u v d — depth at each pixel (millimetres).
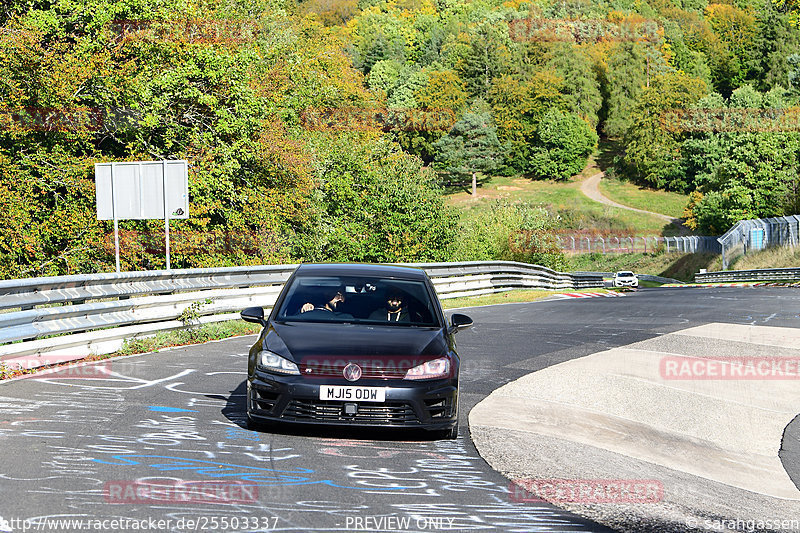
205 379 19516
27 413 15070
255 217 55406
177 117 52656
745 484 14984
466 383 20984
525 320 37594
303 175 59688
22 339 19984
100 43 45625
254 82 61281
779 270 102812
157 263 48438
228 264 52312
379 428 14703
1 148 43094
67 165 44469
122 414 15266
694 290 75750
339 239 69625
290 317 15453
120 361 22094
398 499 10805
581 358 25609
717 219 164000
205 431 14125
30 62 41469
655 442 17047
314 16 123375
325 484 11266
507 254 95938
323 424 13570
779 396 22422
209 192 51219
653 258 177875
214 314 30578
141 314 25453
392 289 16203
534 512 10750
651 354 26969
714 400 21250
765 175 156000
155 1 49750
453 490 11477
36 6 46281
